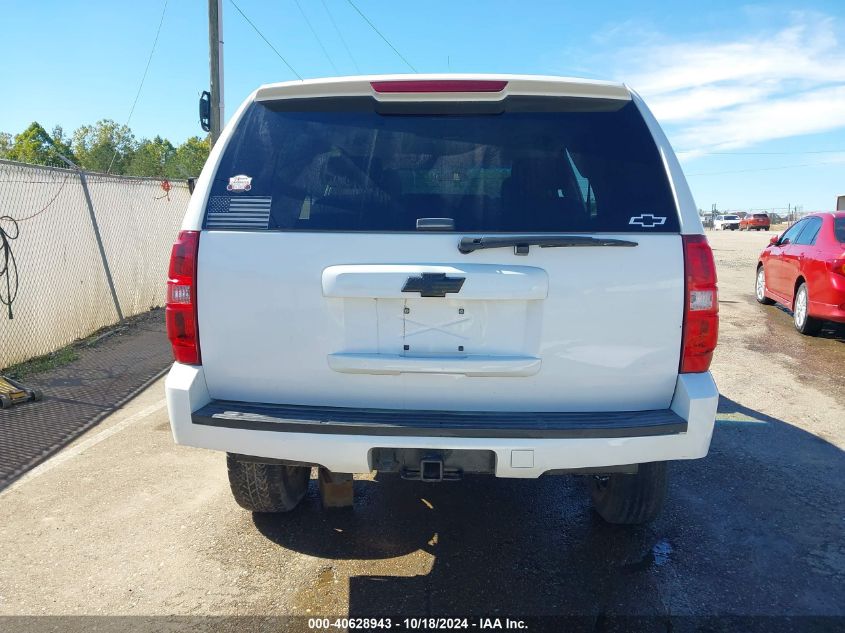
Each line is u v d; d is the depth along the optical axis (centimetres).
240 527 360
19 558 330
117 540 347
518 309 262
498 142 277
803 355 746
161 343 846
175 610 287
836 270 755
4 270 686
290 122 286
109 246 941
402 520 368
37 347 747
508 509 383
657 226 264
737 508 383
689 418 257
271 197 273
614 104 283
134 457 464
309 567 321
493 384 266
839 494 401
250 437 262
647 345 263
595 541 346
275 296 267
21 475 433
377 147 279
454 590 301
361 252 262
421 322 264
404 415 264
